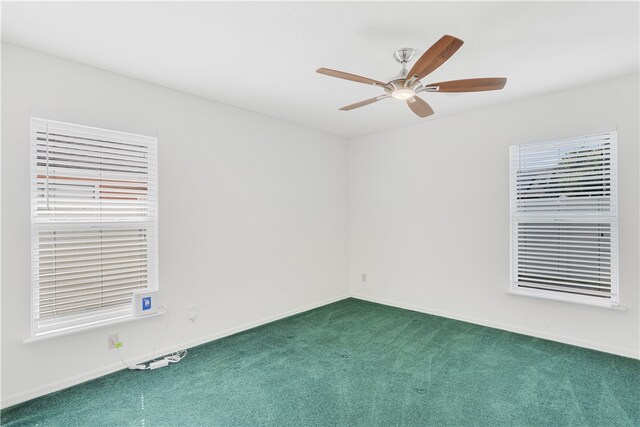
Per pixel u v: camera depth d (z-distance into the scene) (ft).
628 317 9.32
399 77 7.07
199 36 7.08
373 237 15.52
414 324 12.28
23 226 7.39
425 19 6.49
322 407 7.06
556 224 10.52
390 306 14.76
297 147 13.89
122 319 8.68
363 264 15.96
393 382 8.07
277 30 6.88
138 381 8.14
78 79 8.17
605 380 8.07
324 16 6.38
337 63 8.41
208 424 6.50
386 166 14.99
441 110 12.21
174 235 9.93
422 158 13.79
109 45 7.40
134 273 9.11
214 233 10.94
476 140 12.23
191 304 10.30
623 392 7.54
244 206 11.87
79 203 8.16
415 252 14.05
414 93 7.39
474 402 7.22
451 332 11.42
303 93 10.39
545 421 6.55
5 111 7.16
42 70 7.64
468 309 12.53
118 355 8.71
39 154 7.59
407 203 14.29
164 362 8.97
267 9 6.15
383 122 13.70
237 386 7.91
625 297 9.34
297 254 13.87
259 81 9.46
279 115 12.67
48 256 7.72
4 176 7.16
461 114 12.62
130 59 8.07
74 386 7.90
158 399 7.36
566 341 10.34
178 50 7.67
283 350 9.98
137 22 6.52
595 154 9.77
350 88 10.01
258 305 12.30
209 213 10.80
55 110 7.80
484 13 6.30
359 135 15.88
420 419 6.64
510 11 6.24
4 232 7.16
